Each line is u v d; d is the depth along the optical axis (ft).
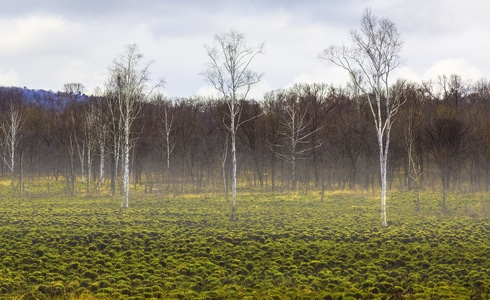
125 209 195.21
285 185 296.71
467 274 91.76
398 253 109.70
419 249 114.42
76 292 81.87
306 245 119.96
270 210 192.13
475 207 189.67
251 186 293.84
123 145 233.76
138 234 135.64
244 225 155.02
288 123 293.02
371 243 121.39
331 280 88.22
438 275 90.43
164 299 77.56
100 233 136.05
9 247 116.67
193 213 183.32
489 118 260.62
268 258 107.14
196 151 301.22
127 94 199.52
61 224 155.02
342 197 230.07
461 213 177.17
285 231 141.28
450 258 104.22
